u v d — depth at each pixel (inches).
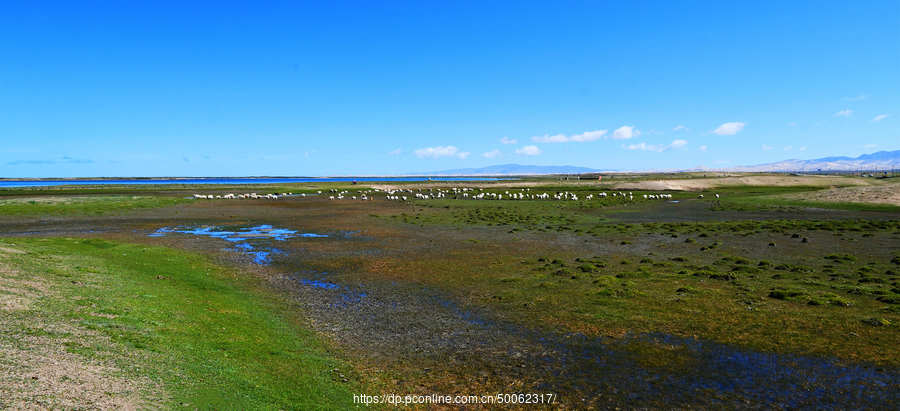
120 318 708.7
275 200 3841.0
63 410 402.9
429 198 4224.9
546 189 5467.5
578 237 1804.9
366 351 698.8
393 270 1240.8
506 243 1667.1
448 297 983.0
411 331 784.9
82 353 543.8
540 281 1099.3
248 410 475.8
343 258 1402.6
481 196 4222.4
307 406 511.2
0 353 500.7
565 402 545.6
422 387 585.0
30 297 736.3
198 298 917.2
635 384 587.2
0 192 4751.5
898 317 788.6
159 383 502.0
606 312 861.8
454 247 1588.3
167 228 2085.4
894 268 1167.6
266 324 799.1
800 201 3029.0
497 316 856.3
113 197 3585.1
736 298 927.0
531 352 692.1
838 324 769.6
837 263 1243.8
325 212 2871.6
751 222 2170.3
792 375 601.0
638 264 1275.8
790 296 920.9
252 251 1515.7
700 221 2313.0
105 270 1067.3
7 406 389.4
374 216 2628.0
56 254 1204.5
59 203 2965.1
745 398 546.3
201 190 5295.3
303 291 1035.3
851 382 579.2
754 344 700.7
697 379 596.4
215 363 592.7
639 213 2765.7
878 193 3002.0
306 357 663.8
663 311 859.4
